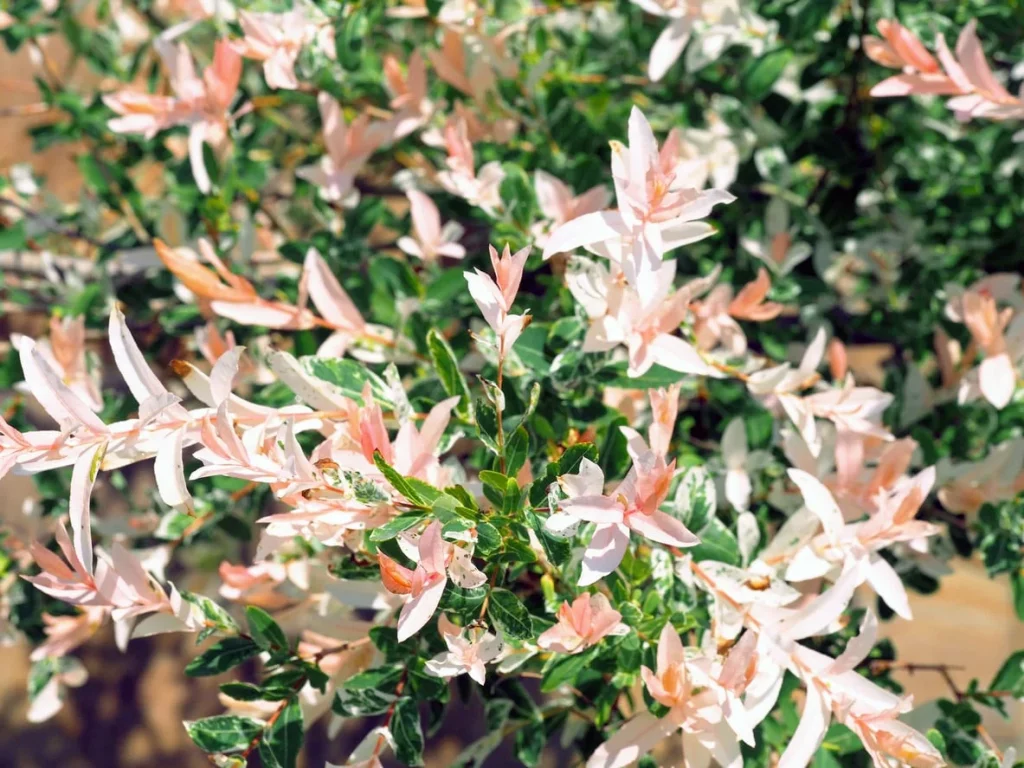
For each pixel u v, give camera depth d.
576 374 0.45
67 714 1.51
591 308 0.43
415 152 0.71
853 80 0.68
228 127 0.60
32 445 0.34
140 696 1.54
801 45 0.66
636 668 0.42
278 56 0.53
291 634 0.56
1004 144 0.68
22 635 0.72
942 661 1.38
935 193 0.76
